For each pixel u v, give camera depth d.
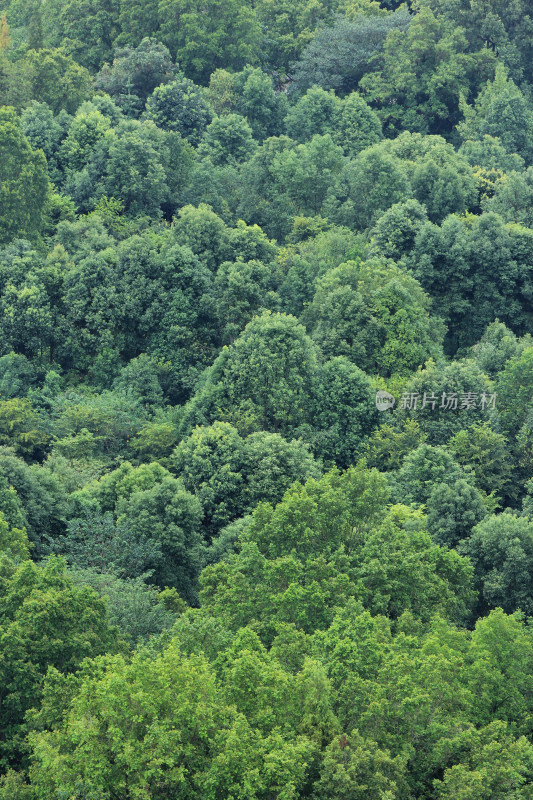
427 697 123.38
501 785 116.31
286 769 109.25
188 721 113.50
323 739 120.00
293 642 142.88
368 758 114.75
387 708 124.06
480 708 137.38
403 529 194.62
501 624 145.75
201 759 113.19
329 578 170.00
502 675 140.25
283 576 165.75
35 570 146.12
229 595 167.62
